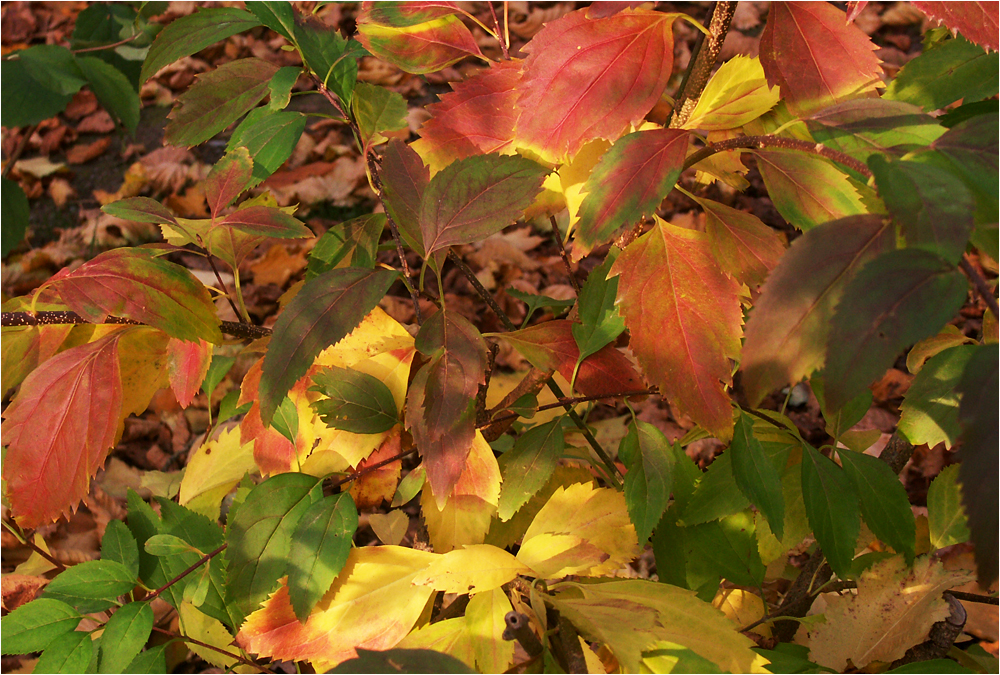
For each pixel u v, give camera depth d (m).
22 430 0.67
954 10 0.59
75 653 0.68
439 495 0.62
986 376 0.53
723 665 0.62
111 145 1.91
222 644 0.78
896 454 0.77
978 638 0.86
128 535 0.76
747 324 0.56
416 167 0.66
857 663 0.70
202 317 0.68
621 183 0.60
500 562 0.64
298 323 0.62
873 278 0.54
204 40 0.70
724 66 0.65
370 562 0.67
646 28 0.63
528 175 0.63
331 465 0.74
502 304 1.53
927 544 0.79
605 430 1.17
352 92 0.70
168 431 1.34
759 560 0.75
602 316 0.70
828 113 0.60
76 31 0.96
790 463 0.77
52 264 1.61
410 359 0.70
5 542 1.15
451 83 0.68
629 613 0.61
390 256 1.63
